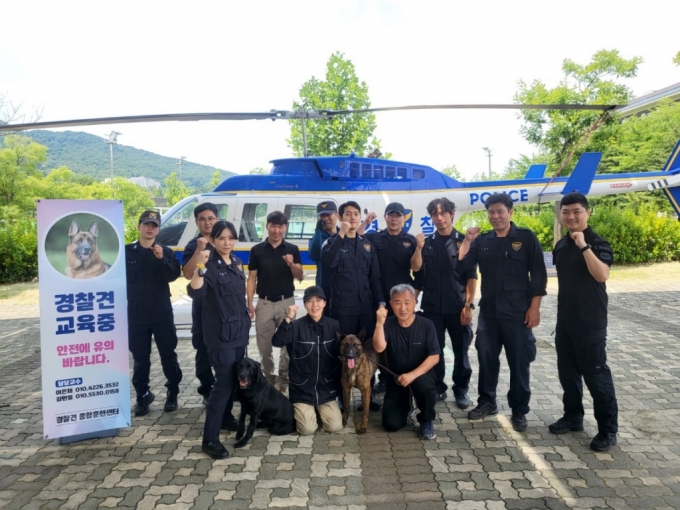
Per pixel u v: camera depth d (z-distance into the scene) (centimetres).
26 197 2870
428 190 980
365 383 385
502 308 387
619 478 314
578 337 352
